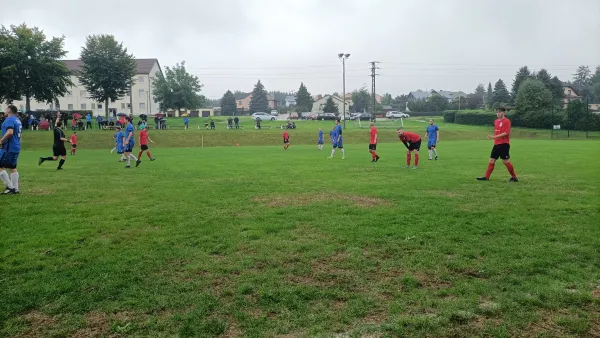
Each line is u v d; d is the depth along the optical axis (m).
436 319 3.81
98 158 24.17
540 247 5.71
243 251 5.71
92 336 3.60
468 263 5.14
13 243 6.05
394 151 29.25
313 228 6.84
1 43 50.44
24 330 3.68
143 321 3.83
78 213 8.10
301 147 38.56
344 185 11.70
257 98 140.00
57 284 4.57
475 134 58.50
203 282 4.64
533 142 43.00
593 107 106.88
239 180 13.01
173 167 17.64
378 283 4.61
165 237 6.38
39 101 56.72
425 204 8.77
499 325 3.71
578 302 4.14
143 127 19.20
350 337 3.56
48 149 37.22
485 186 11.34
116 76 60.00
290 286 4.53
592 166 16.78
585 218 7.38
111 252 5.66
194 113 106.62
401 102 167.25
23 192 10.73
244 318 3.87
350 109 139.62
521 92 69.06
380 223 7.10
